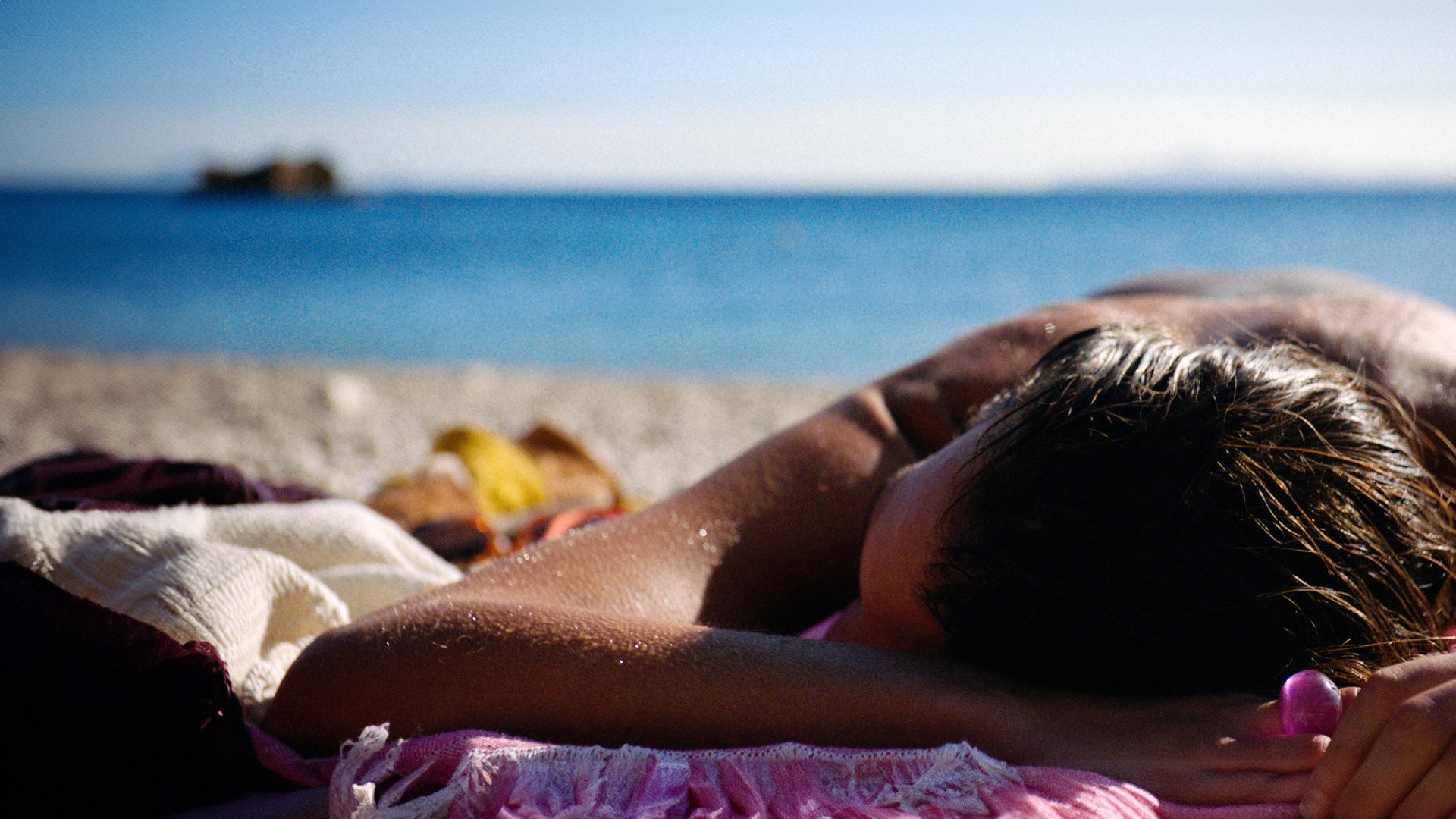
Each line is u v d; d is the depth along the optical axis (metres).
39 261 39.12
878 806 0.88
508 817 0.88
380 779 0.97
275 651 1.27
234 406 8.98
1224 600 0.91
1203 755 0.88
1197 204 115.56
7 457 6.25
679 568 1.29
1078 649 0.95
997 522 0.97
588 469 2.76
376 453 6.59
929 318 24.12
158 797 1.08
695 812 0.88
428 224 76.81
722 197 149.62
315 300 26.30
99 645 1.09
